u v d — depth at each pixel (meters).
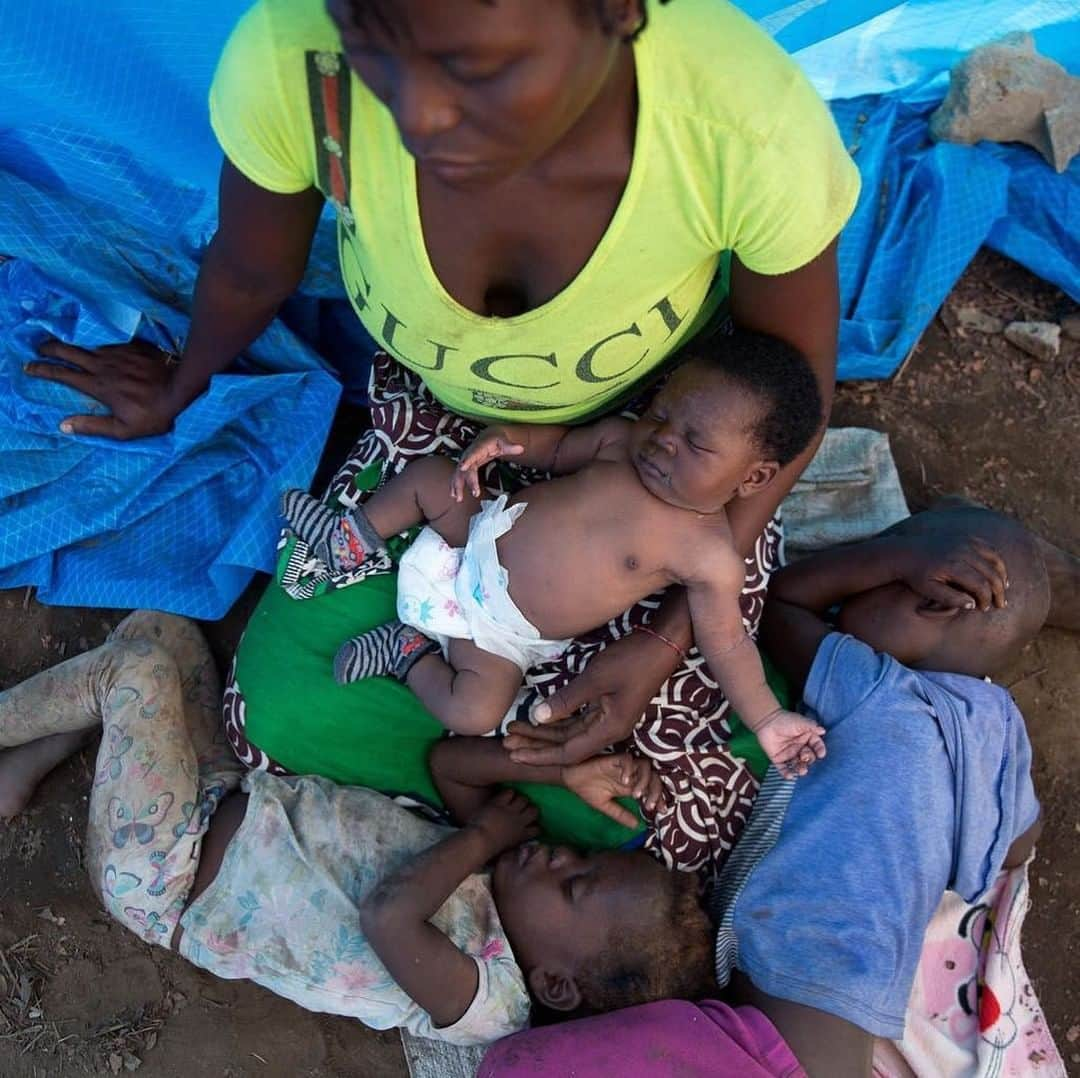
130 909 1.95
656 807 1.98
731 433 1.71
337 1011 1.95
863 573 2.17
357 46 0.92
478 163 0.99
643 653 1.91
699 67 1.17
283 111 1.26
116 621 2.41
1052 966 2.32
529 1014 1.95
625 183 1.26
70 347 2.18
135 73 1.87
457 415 2.07
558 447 1.95
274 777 2.04
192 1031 2.21
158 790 1.98
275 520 2.26
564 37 0.90
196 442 2.25
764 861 1.92
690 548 1.86
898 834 1.91
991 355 2.66
